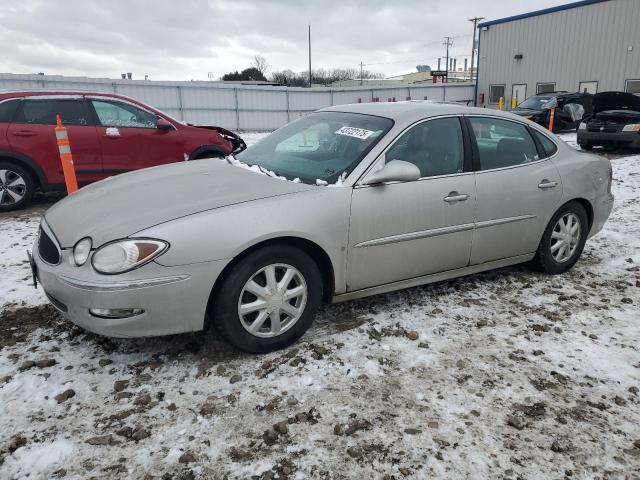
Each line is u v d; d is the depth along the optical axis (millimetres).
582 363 3066
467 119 3887
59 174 7043
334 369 2953
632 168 10336
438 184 3572
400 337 3338
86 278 2646
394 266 3486
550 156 4328
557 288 4207
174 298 2717
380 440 2389
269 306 3010
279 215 2949
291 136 4043
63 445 2312
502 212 3932
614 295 4070
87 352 3090
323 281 3352
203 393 2715
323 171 3400
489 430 2473
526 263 4750
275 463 2240
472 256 3889
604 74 25328
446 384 2832
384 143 3426
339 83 74312
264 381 2826
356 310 3725
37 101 6887
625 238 5598
